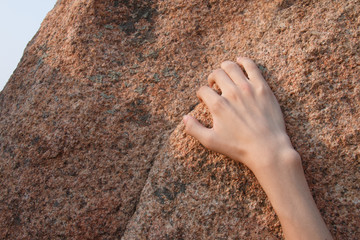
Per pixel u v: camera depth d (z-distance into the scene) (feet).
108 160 1.47
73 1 1.71
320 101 1.31
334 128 1.28
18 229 1.48
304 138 1.30
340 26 1.37
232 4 1.62
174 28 1.62
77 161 1.48
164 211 1.33
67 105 1.52
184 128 1.41
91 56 1.56
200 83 1.55
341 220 1.22
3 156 1.58
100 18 1.61
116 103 1.52
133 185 1.45
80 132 1.49
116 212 1.43
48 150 1.49
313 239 1.10
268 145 1.21
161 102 1.54
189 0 1.64
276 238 1.23
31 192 1.48
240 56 1.52
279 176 1.17
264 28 1.52
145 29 1.64
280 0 1.53
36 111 1.55
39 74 1.63
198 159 1.34
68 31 1.62
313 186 1.26
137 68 1.58
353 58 1.32
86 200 1.44
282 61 1.40
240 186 1.29
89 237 1.42
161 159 1.42
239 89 1.32
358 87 1.29
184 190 1.33
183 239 1.28
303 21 1.44
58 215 1.44
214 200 1.30
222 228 1.27
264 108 1.28
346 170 1.24
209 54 1.59
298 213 1.13
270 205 1.26
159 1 1.67
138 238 1.33
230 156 1.28
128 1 1.65
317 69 1.34
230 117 1.27
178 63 1.59
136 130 1.51
